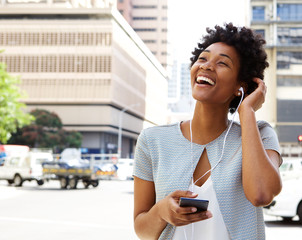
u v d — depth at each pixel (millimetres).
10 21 80375
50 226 11414
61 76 79812
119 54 83500
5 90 36219
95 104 79438
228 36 1752
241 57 1762
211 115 1732
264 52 1794
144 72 105188
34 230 10711
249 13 61469
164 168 1720
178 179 1679
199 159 1701
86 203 18156
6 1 86562
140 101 101562
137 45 98188
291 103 60438
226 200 1607
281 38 61094
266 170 1543
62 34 79938
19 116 37031
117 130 84875
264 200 1522
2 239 9391
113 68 79562
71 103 79750
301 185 11258
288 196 11211
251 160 1557
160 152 1752
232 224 1596
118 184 33938
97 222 12211
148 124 113688
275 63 60500
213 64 1732
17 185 30875
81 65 79562
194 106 1780
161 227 1637
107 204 17703
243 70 1759
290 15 61562
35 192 24984
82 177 28172
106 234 10070
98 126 79188
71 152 51531
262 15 61469
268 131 1725
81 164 28969
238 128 1753
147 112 109188
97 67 79188
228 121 1821
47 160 30938
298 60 60500
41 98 79812
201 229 1626
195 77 1778
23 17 81250
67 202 18594
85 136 80438
